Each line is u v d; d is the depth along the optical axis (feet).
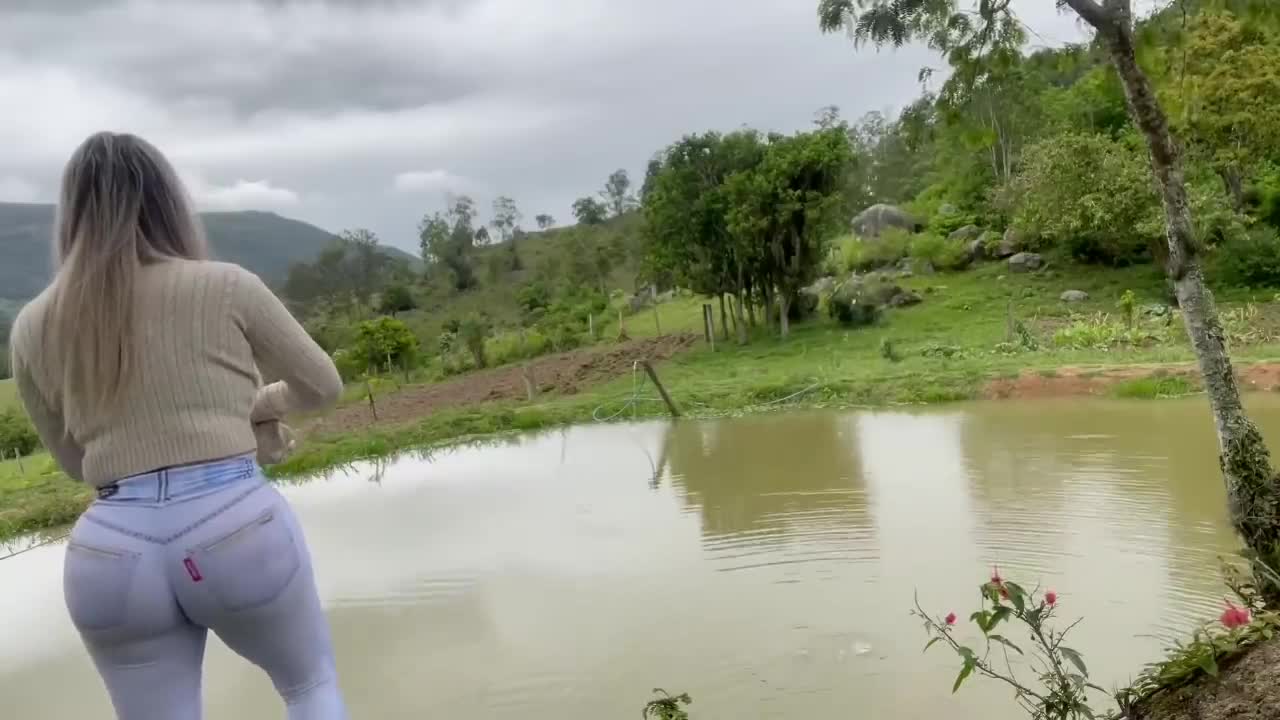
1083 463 27.66
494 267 189.98
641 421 49.70
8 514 35.81
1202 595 16.06
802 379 53.36
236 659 17.06
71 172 6.72
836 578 18.65
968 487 25.79
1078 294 79.10
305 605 6.79
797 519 23.90
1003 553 19.31
